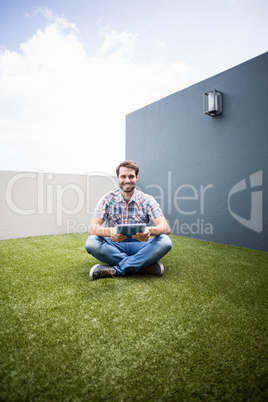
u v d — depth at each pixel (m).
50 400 0.83
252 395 0.86
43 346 1.12
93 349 1.11
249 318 1.40
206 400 0.85
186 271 2.27
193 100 4.00
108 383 0.91
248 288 1.86
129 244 2.13
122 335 1.22
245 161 3.35
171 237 4.13
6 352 1.07
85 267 2.34
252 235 3.29
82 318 1.38
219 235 3.68
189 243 3.62
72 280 1.98
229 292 1.77
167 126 4.47
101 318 1.38
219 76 3.62
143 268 2.15
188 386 0.91
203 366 1.01
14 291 1.75
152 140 4.79
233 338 1.20
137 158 5.16
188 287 1.86
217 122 3.67
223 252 3.07
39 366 0.99
